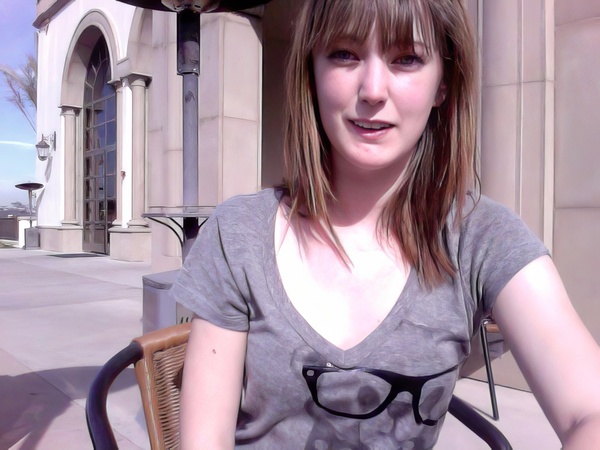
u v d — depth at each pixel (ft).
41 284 28.94
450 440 9.29
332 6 3.00
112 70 41.60
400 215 3.21
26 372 13.69
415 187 3.27
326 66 3.11
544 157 11.04
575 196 10.95
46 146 53.62
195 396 3.23
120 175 41.19
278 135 26.27
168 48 20.65
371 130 3.08
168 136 20.53
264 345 3.09
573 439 2.47
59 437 9.89
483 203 3.27
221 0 8.62
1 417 10.82
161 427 4.74
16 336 17.40
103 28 42.80
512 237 3.06
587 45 10.78
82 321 19.60
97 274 33.32
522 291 2.93
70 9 48.91
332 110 3.12
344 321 3.05
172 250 20.62
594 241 10.70
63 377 13.32
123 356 4.58
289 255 3.28
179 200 20.24
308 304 3.12
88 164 49.98
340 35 2.96
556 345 2.78
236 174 17.90
